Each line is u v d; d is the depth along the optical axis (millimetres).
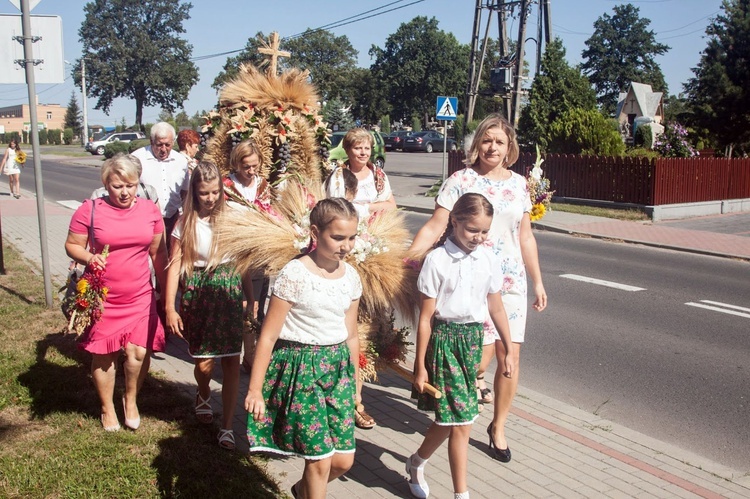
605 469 4137
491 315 3729
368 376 4410
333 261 3154
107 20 84625
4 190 23281
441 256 3531
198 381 4395
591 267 11227
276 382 3123
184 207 4203
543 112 21484
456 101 19672
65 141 81812
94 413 4496
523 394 5430
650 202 17266
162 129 6219
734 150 32406
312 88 6215
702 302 8797
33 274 8664
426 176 29656
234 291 4199
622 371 6129
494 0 28062
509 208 4211
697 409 5297
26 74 6840
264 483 3721
